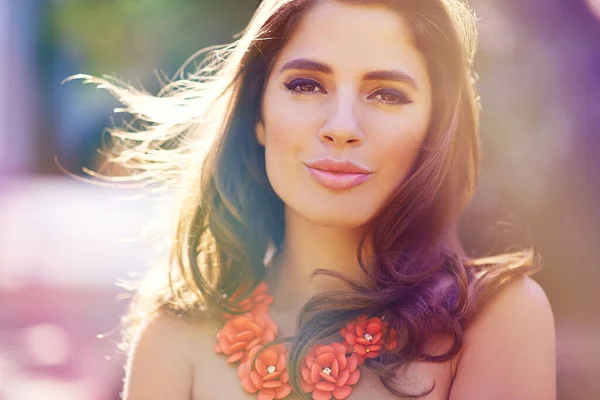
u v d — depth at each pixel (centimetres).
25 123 770
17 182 650
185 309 167
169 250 181
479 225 318
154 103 187
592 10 376
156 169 190
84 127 758
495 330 154
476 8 384
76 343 491
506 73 378
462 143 171
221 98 175
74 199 526
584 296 373
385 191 156
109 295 485
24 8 750
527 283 158
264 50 161
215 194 175
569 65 377
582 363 368
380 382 152
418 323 153
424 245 167
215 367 161
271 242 176
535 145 366
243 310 165
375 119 153
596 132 368
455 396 153
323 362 152
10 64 757
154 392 164
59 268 490
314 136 153
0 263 495
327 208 154
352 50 152
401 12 154
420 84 156
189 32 665
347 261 164
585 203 362
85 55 734
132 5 684
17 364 494
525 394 151
